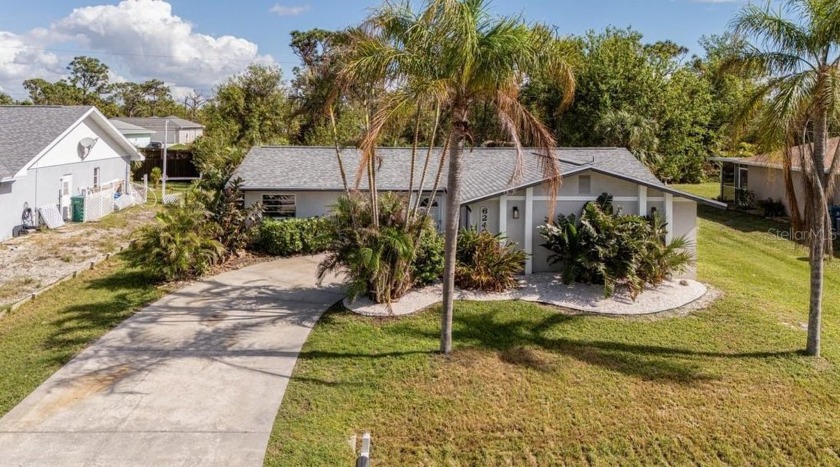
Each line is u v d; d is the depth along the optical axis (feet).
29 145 58.85
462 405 23.94
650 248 41.29
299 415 22.88
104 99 243.40
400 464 19.79
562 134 105.81
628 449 20.88
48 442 20.40
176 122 169.17
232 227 51.29
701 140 119.03
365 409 23.52
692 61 142.10
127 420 22.15
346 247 36.94
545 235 43.24
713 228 69.62
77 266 45.73
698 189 105.91
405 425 22.31
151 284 41.81
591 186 44.39
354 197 38.81
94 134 71.87
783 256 54.95
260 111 116.67
